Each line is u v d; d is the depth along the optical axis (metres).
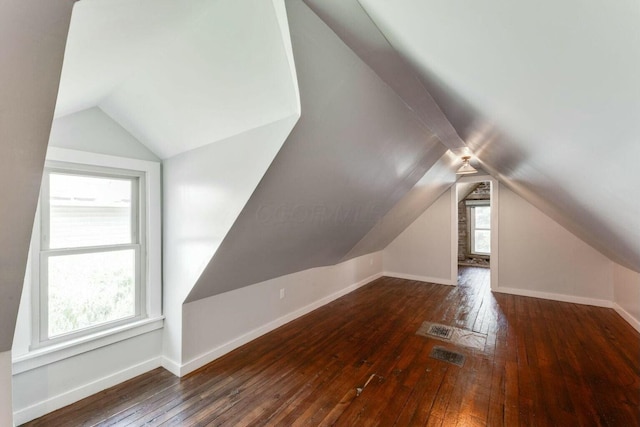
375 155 2.36
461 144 2.92
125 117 2.09
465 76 0.99
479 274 6.19
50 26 0.64
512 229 4.64
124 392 2.11
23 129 0.78
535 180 2.27
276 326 3.30
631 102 0.53
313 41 1.19
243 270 2.61
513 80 0.79
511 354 2.65
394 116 2.03
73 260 2.04
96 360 2.10
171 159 2.36
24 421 1.79
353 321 3.51
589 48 0.47
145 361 2.38
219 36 1.27
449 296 4.54
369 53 1.23
